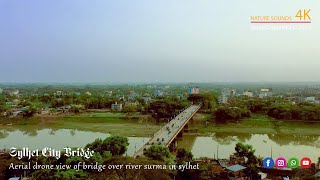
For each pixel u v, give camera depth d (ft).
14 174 265.95
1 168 264.11
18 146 460.55
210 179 245.86
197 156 381.40
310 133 598.75
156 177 200.95
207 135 584.81
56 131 637.30
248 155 315.37
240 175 263.49
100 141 333.01
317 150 434.30
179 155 310.04
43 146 461.78
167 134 439.22
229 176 263.08
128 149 418.72
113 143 324.39
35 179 234.58
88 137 555.28
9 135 585.63
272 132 611.47
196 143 498.28
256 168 273.33
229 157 353.31
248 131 620.49
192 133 604.90
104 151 304.71
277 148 449.48
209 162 301.02
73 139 533.14
